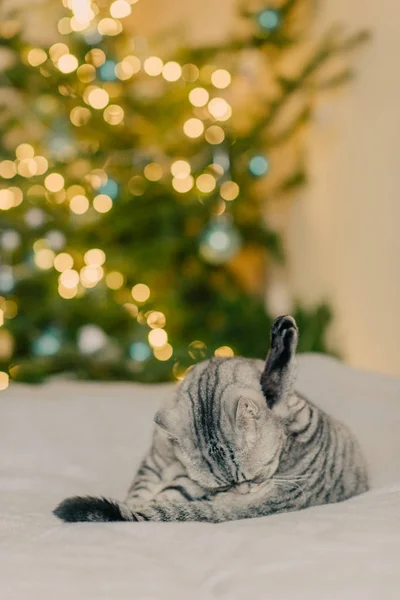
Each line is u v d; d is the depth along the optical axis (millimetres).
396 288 3527
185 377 1891
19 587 1090
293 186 4281
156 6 5391
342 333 4031
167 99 4262
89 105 4156
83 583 1106
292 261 4590
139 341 3881
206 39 5094
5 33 4320
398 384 2316
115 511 1464
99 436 2236
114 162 4207
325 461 1751
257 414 1635
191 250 4332
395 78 3482
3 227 4027
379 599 1021
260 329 4270
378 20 3596
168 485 1724
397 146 3473
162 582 1124
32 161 4066
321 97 4176
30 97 4219
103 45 4160
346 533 1249
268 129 4398
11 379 3807
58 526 1420
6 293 4090
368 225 3736
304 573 1106
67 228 4051
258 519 1400
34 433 2193
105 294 4020
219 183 4262
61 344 3887
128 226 4152
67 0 4191
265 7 4145
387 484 1835
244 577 1115
